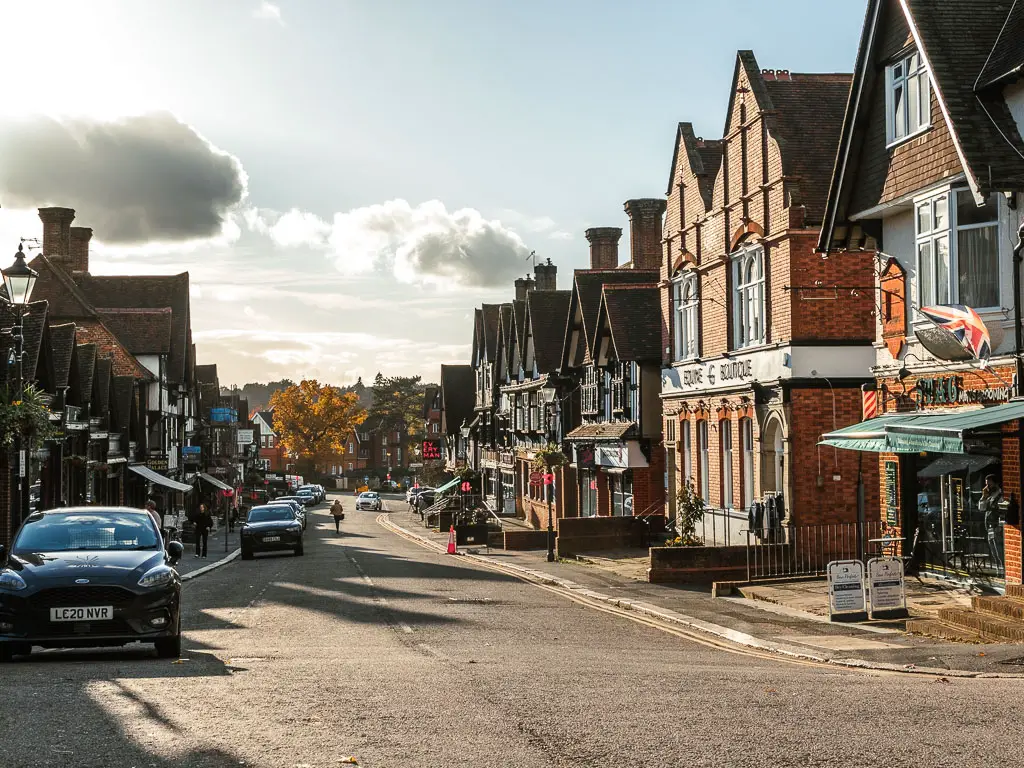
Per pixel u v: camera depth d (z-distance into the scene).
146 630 12.06
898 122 20.00
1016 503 17.05
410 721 7.84
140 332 56.38
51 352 30.52
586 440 40.84
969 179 16.69
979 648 13.11
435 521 64.88
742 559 25.53
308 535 57.69
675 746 7.07
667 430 35.44
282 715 8.01
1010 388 17.02
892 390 21.02
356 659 12.25
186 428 68.50
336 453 147.25
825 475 25.19
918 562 21.02
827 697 9.14
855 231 22.09
